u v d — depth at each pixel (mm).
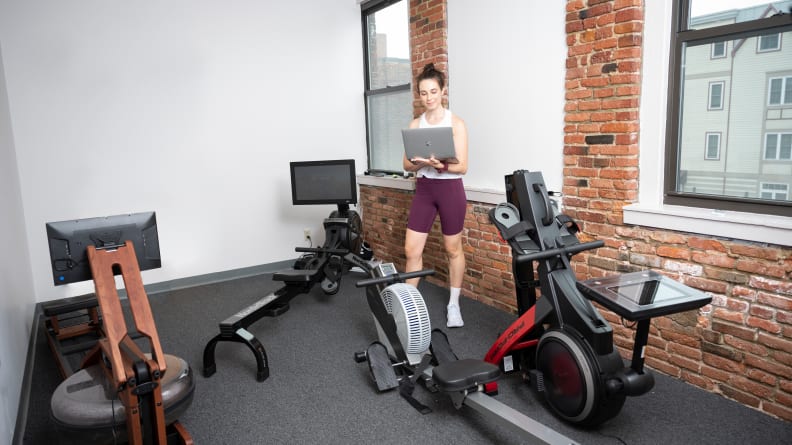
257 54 4551
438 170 3090
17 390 2432
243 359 2955
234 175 4578
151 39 4105
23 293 3211
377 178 4699
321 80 4875
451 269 3252
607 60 2598
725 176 2330
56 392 1957
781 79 2082
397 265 4633
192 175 4395
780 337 2068
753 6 2125
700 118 2381
